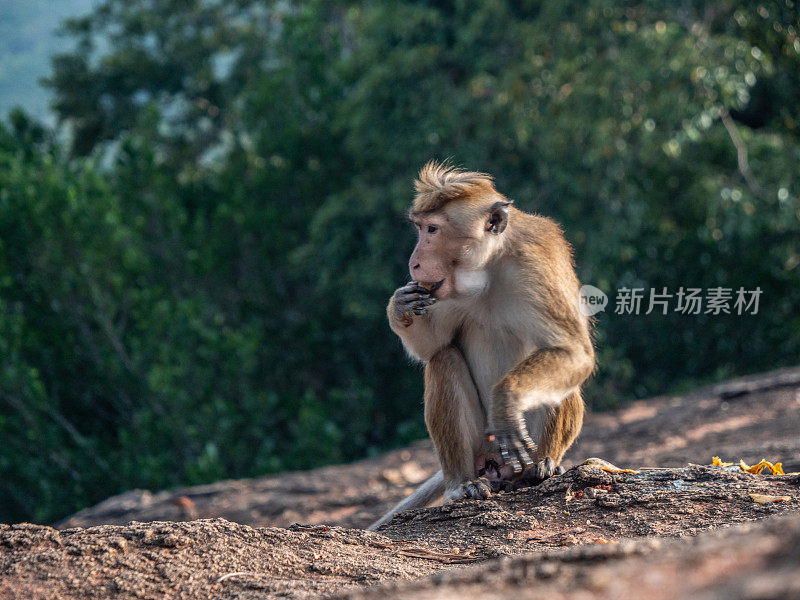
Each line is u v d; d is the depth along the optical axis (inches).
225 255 611.5
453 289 172.9
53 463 511.5
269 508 344.2
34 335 521.0
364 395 593.6
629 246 571.2
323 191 646.5
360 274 576.1
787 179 549.3
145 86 946.7
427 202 172.2
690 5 514.6
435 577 94.0
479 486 174.9
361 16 639.1
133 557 122.3
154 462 486.3
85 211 531.8
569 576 76.7
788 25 494.3
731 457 276.4
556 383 156.9
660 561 64.6
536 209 551.2
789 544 56.3
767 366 660.7
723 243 607.2
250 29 947.3
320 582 115.4
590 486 164.1
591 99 497.7
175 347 526.3
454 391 183.8
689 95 488.4
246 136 704.4
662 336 657.0
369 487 359.3
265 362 601.9
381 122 562.3
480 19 543.8
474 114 548.7
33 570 119.1
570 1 512.1
